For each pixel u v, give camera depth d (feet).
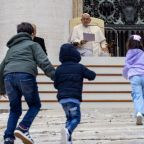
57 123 55.01
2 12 84.38
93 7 105.40
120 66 77.00
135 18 106.11
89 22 77.97
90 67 76.89
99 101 74.38
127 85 75.66
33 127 52.19
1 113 68.85
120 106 74.59
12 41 40.04
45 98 73.46
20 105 39.63
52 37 84.02
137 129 50.06
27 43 39.52
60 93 38.63
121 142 42.96
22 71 38.65
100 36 78.38
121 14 106.01
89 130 49.75
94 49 77.82
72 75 38.58
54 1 84.53
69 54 39.29
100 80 75.87
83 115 62.34
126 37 105.81
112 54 103.55
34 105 39.27
